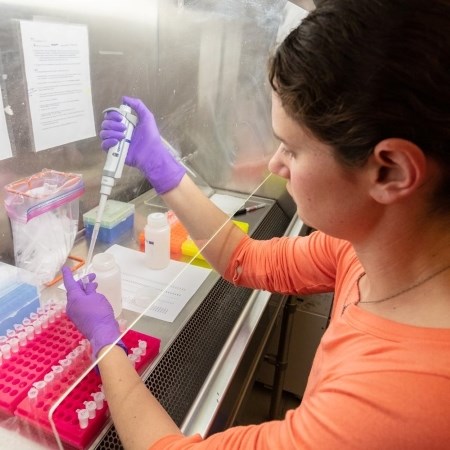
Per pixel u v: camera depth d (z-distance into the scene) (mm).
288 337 1933
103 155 1392
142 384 773
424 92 455
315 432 542
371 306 654
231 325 1184
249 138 1663
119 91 1458
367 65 466
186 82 1570
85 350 902
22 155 1188
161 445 651
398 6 459
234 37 1631
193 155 1487
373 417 502
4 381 825
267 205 1944
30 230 1123
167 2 1494
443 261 564
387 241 589
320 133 524
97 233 1216
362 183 543
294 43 526
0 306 972
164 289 1092
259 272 1094
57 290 1109
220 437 637
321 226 624
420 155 479
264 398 2279
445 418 473
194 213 1175
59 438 744
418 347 530
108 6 1317
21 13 1070
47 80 1193
